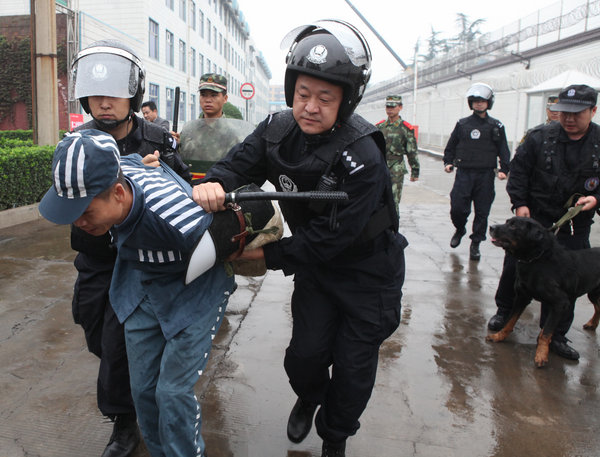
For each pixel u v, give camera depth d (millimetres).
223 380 3008
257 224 1820
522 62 21250
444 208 8984
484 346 3570
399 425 2617
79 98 2277
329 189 1842
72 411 2664
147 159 1966
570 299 3350
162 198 1668
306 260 1863
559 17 18625
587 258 3391
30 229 6605
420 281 4945
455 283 4910
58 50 17703
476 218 5754
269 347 3445
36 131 8711
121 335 2148
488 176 5719
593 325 3898
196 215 1694
